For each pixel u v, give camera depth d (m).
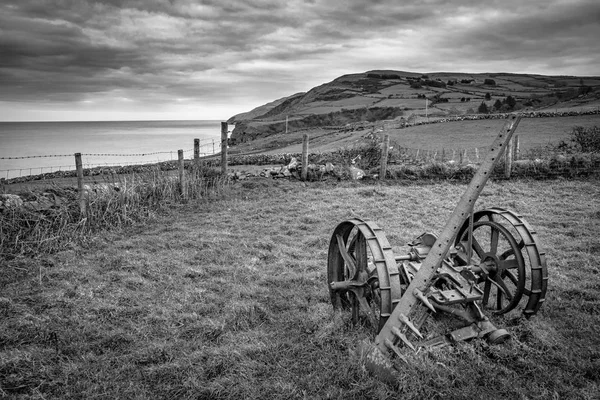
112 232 9.99
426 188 14.16
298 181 15.59
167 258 8.24
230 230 10.21
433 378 4.25
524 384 4.27
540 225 10.05
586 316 5.58
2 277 7.35
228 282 7.07
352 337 5.08
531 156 17.25
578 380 4.31
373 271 5.22
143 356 4.89
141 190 12.10
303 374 4.48
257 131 130.62
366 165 16.98
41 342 5.28
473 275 4.98
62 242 8.97
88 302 6.31
